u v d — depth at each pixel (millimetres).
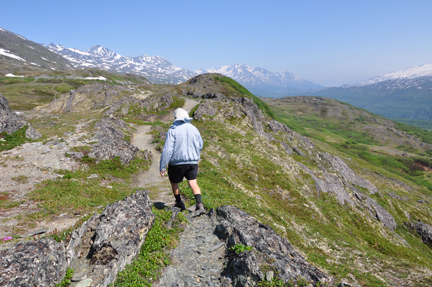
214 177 25688
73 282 4148
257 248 5844
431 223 88000
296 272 5254
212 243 6383
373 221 53781
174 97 92625
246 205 19281
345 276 14188
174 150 6762
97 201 13164
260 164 43188
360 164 175000
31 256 3855
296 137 101812
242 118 72688
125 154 26797
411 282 16234
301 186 44188
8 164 18828
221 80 191875
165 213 7340
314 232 22016
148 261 5219
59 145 24062
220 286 4895
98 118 49844
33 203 11750
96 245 4715
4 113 24719
